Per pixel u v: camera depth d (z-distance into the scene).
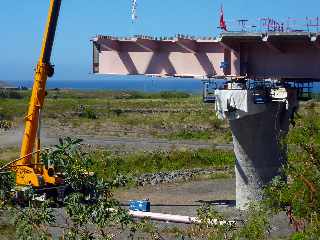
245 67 31.80
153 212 33.41
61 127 81.62
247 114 31.28
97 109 101.06
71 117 91.38
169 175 47.25
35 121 32.97
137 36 32.69
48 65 33.59
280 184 11.80
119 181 10.12
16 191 10.02
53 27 33.47
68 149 9.34
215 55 32.25
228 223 12.84
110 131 78.62
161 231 27.02
